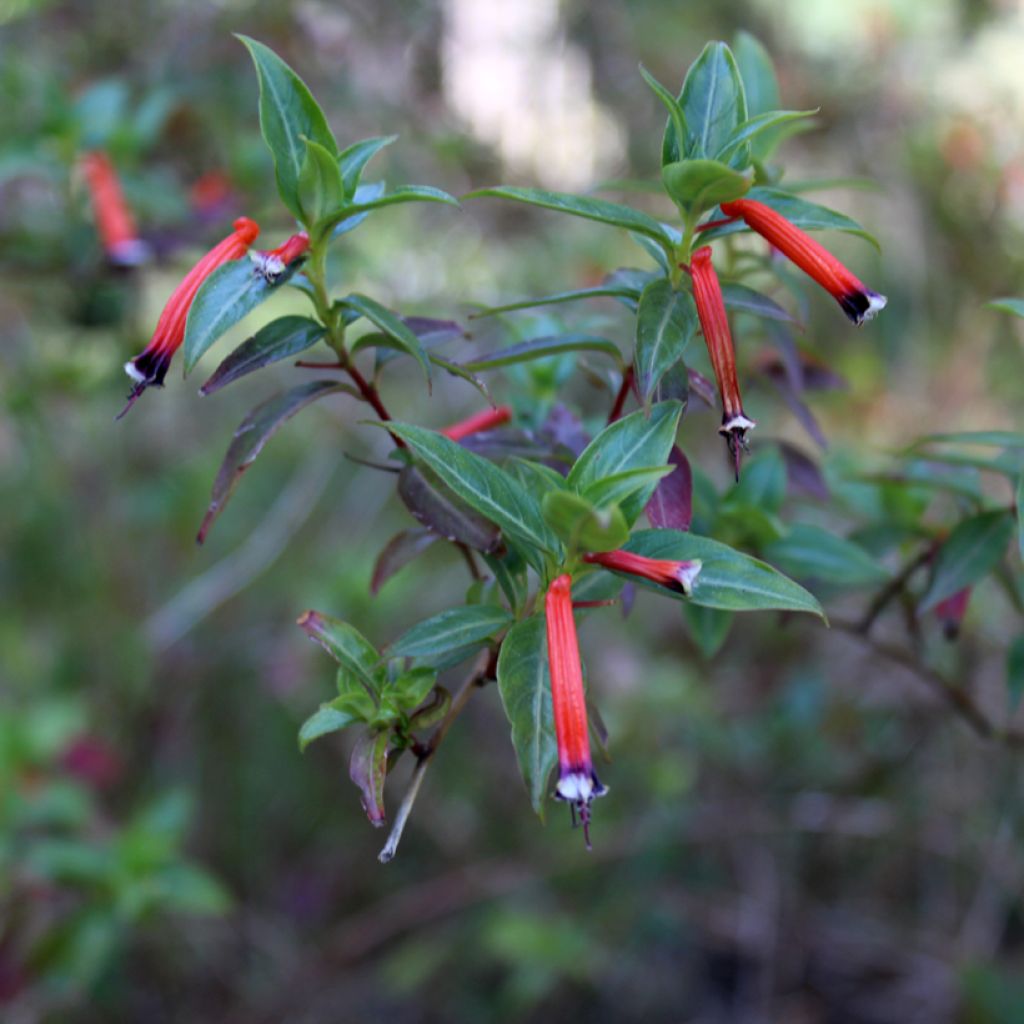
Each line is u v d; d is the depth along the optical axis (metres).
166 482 0.75
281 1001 0.62
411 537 0.32
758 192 0.29
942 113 0.86
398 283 0.67
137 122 0.46
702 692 0.64
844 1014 0.65
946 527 0.38
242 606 0.75
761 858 0.66
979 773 0.63
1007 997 0.59
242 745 0.73
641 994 0.67
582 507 0.27
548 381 0.35
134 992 0.65
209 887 0.49
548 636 0.27
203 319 0.29
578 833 0.65
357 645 0.30
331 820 0.72
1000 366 0.80
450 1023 0.67
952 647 0.55
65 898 0.52
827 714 0.64
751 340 0.38
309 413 0.76
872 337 0.83
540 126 0.84
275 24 0.65
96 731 0.69
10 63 0.52
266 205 0.51
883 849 0.68
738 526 0.36
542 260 0.72
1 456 0.74
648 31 0.92
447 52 0.80
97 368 0.60
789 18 0.94
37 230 0.50
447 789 0.68
